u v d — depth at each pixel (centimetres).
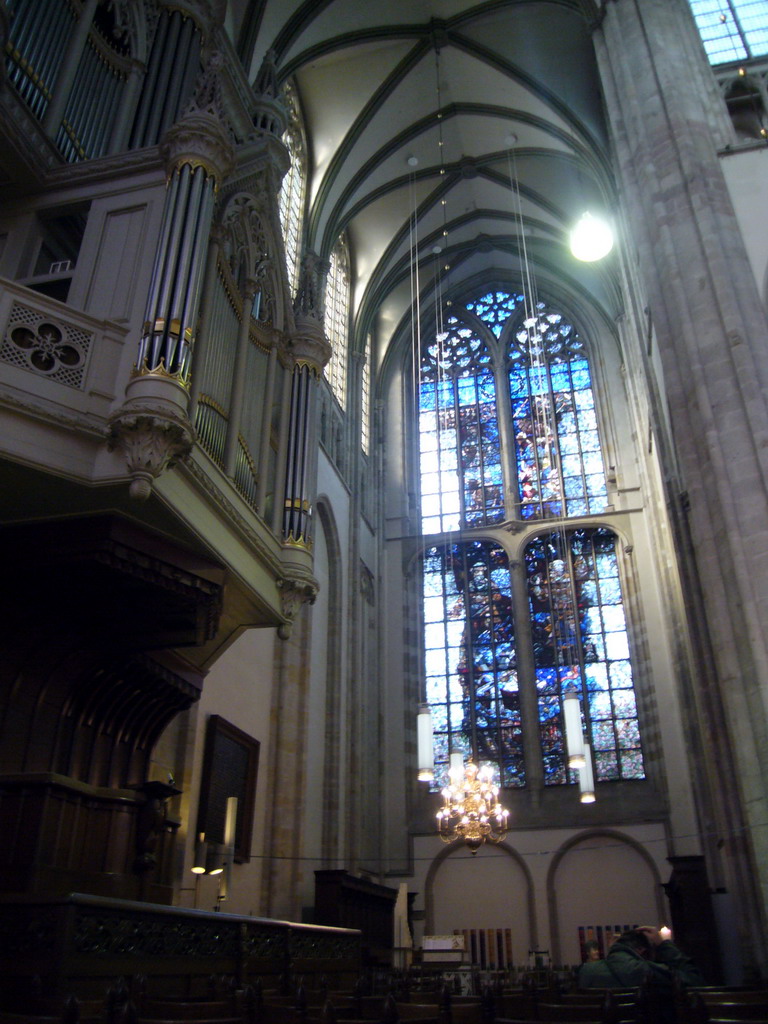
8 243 1082
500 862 2448
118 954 625
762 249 1477
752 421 1277
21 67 1158
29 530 929
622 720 2552
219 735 1541
